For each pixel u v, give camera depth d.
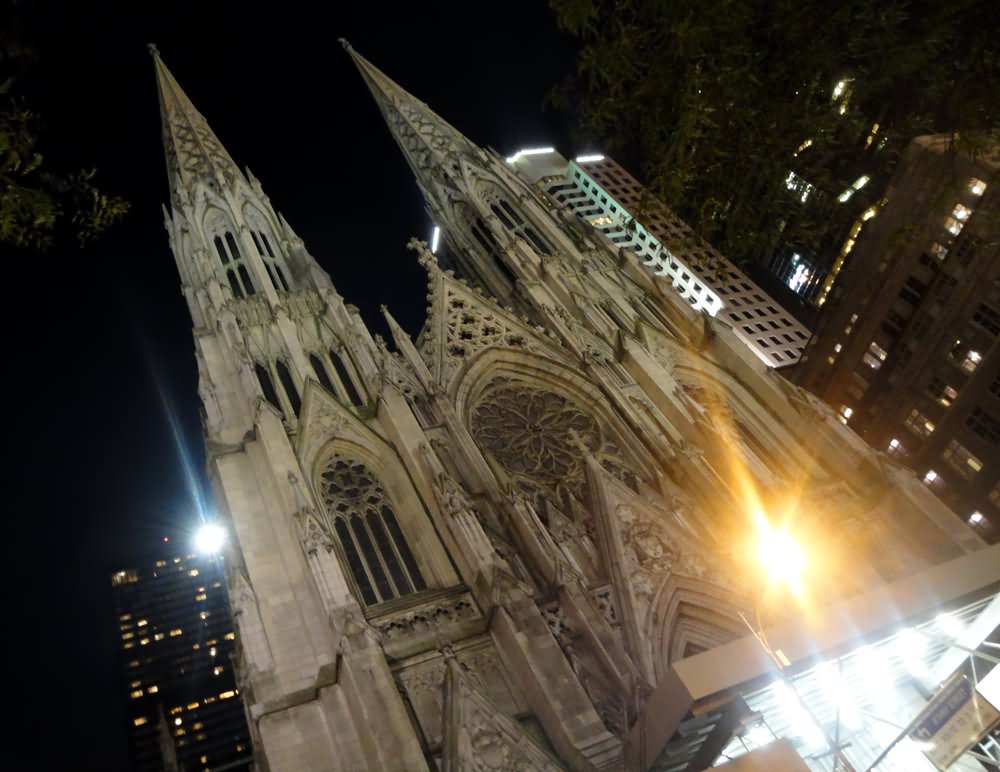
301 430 55.16
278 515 50.97
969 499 78.50
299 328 65.19
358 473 55.09
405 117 93.25
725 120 29.67
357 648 42.59
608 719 42.56
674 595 49.19
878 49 27.05
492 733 40.38
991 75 26.23
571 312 70.00
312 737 41.88
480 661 44.66
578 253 76.00
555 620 46.44
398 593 49.03
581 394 63.06
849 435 60.41
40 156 22.11
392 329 65.19
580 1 29.09
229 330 61.88
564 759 40.28
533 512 51.19
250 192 78.62
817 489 57.50
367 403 59.72
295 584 47.94
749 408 64.56
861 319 90.00
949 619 28.53
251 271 69.94
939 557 53.81
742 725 27.67
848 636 27.47
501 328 66.50
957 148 27.75
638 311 71.75
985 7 25.92
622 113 31.95
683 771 31.33
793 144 29.69
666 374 63.47
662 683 28.02
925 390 82.56
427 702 43.09
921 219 80.12
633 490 56.34
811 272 130.00
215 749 125.44
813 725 29.42
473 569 47.25
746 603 48.38
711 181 31.20
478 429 60.50
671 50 29.48
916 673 30.03
